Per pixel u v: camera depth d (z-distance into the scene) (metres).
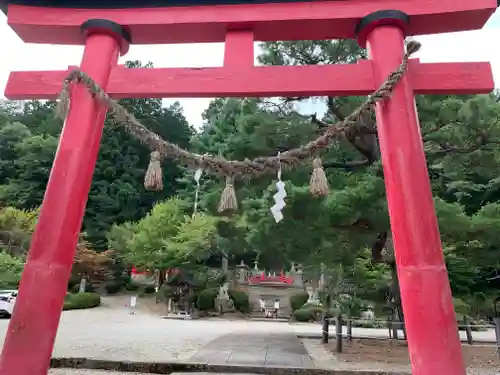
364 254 10.75
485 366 8.31
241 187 10.29
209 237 24.34
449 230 8.26
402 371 7.21
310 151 4.13
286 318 24.30
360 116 4.07
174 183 40.84
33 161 34.94
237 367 7.50
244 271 32.34
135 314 22.77
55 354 8.14
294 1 4.84
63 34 5.12
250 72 4.62
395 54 4.47
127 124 4.09
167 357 8.26
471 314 11.98
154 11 4.98
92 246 31.28
